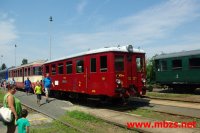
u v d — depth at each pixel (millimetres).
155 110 15742
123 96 16359
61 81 21875
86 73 17953
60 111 16156
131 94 17062
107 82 16344
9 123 8570
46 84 20781
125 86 16672
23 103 20969
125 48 16953
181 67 26156
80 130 10883
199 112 14750
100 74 16812
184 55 25812
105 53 16516
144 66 17875
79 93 20062
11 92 8680
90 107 18125
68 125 11836
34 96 25922
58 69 22500
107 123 12367
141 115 14688
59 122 12688
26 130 8023
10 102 8492
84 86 18234
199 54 24406
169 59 27406
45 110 16734
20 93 31578
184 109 15844
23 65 34188
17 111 8711
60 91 23234
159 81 28578
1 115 8445
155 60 29109
